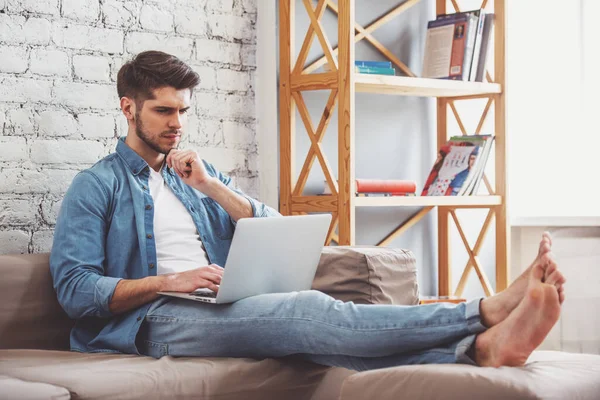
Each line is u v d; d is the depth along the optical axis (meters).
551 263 1.76
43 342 2.40
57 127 2.78
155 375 1.96
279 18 3.29
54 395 1.73
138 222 2.46
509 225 3.61
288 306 2.09
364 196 3.20
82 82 2.83
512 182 4.16
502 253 3.61
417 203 3.32
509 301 1.81
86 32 2.84
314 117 3.42
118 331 2.30
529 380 1.61
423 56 3.78
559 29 4.04
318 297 2.08
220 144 3.18
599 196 3.95
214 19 3.16
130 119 2.57
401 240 3.73
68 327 2.45
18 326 2.36
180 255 2.52
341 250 2.52
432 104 3.83
